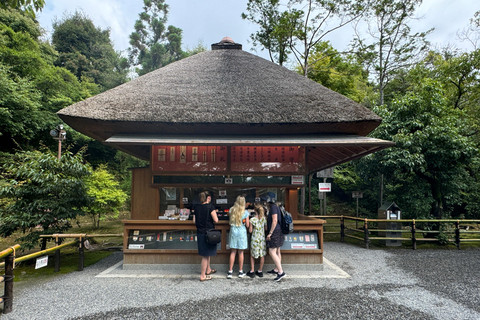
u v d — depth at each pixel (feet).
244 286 13.46
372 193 46.44
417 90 32.50
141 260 16.25
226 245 16.43
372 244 25.43
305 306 11.12
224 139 16.39
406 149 25.16
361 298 12.00
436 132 24.48
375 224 31.24
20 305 11.38
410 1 40.29
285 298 11.94
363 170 29.91
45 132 53.06
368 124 17.01
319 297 12.07
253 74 21.03
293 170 18.19
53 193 18.99
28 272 16.38
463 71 35.22
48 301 11.74
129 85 19.04
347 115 16.78
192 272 15.69
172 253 16.25
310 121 16.53
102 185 34.45
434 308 11.00
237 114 16.89
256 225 14.96
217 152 18.30
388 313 10.52
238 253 15.23
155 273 15.57
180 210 18.28
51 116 49.39
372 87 60.44
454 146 24.27
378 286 13.61
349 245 25.07
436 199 27.30
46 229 18.76
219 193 19.65
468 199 34.83
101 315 10.37
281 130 17.75
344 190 54.34
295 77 20.98
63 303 11.52
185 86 19.24
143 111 16.57
